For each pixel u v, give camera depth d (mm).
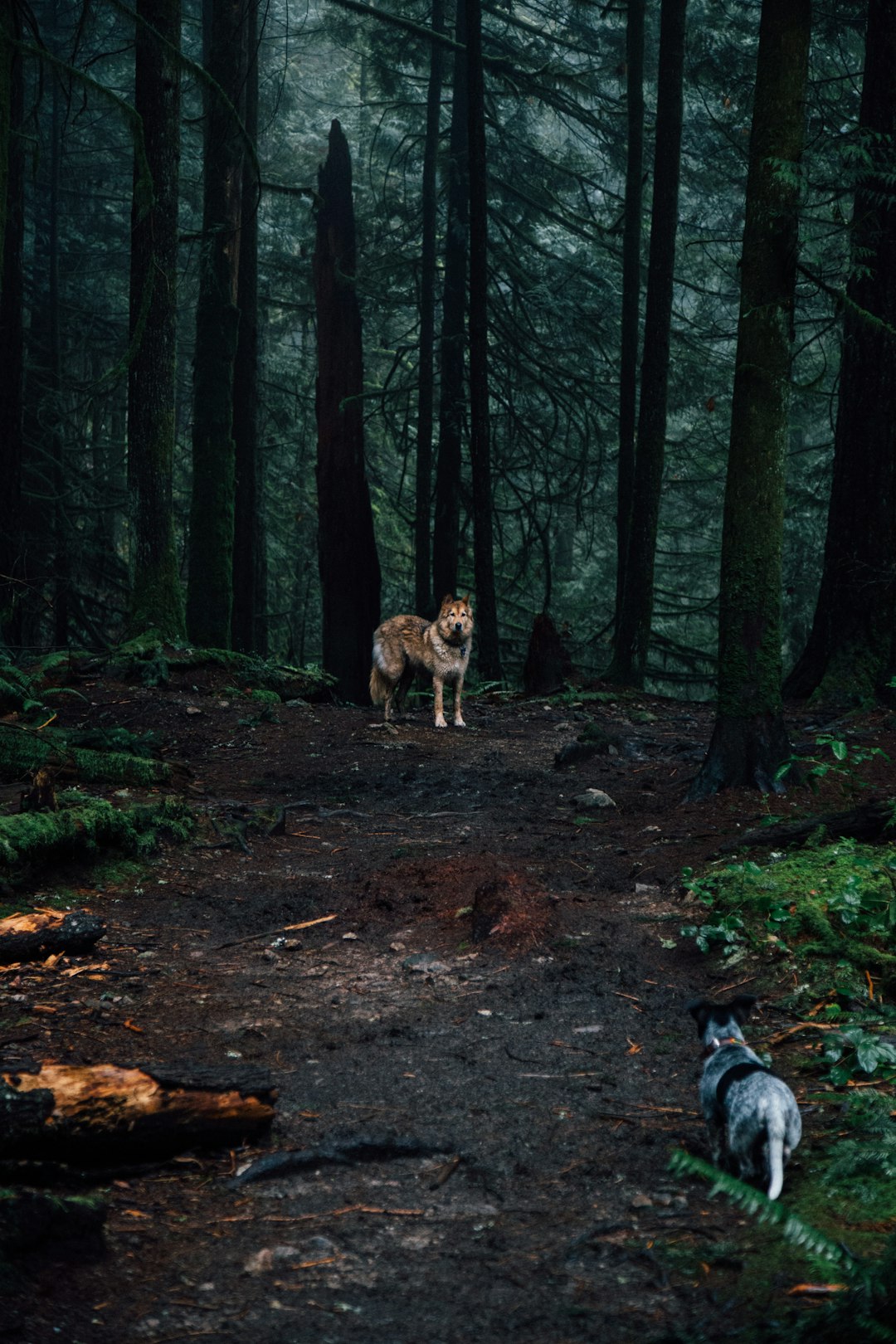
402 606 35188
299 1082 4688
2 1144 3734
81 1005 5551
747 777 9094
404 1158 4039
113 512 30969
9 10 10523
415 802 10406
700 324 27172
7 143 10273
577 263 25953
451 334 24625
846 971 5680
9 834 7312
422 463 24812
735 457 9055
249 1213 3646
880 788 9094
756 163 8883
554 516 36031
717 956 6188
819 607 14547
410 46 25797
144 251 15945
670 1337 2887
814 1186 3729
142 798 9031
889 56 13484
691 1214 3594
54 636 26516
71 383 27531
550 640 17422
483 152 19375
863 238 13664
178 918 7148
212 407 18531
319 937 6777
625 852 8180
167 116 15781
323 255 19609
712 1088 3848
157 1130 3936
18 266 21344
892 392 13930
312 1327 2994
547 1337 2939
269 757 12156
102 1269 3281
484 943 6449
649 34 25969
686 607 29875
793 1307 3039
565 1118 4348
